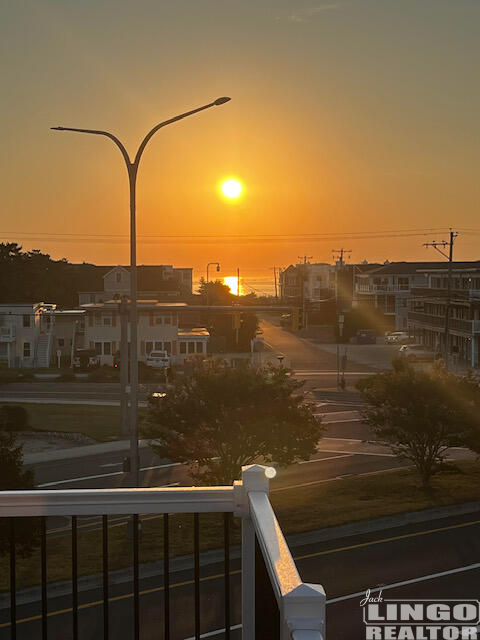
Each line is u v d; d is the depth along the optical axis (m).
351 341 100.25
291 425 26.95
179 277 126.56
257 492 4.47
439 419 30.53
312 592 2.82
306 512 27.97
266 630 3.83
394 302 114.69
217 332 92.88
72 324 81.88
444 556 23.53
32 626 18.20
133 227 26.73
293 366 74.75
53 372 69.88
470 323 72.81
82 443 42.00
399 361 34.38
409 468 35.19
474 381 32.06
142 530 25.08
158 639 17.20
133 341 26.42
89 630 17.88
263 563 3.93
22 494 4.62
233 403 26.39
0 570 21.50
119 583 21.05
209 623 18.17
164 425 27.44
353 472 34.75
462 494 30.36
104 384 64.56
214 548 23.61
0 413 41.88
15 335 78.00
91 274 109.88
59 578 20.92
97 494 4.63
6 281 102.50
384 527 26.80
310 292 162.00
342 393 58.53
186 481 33.34
